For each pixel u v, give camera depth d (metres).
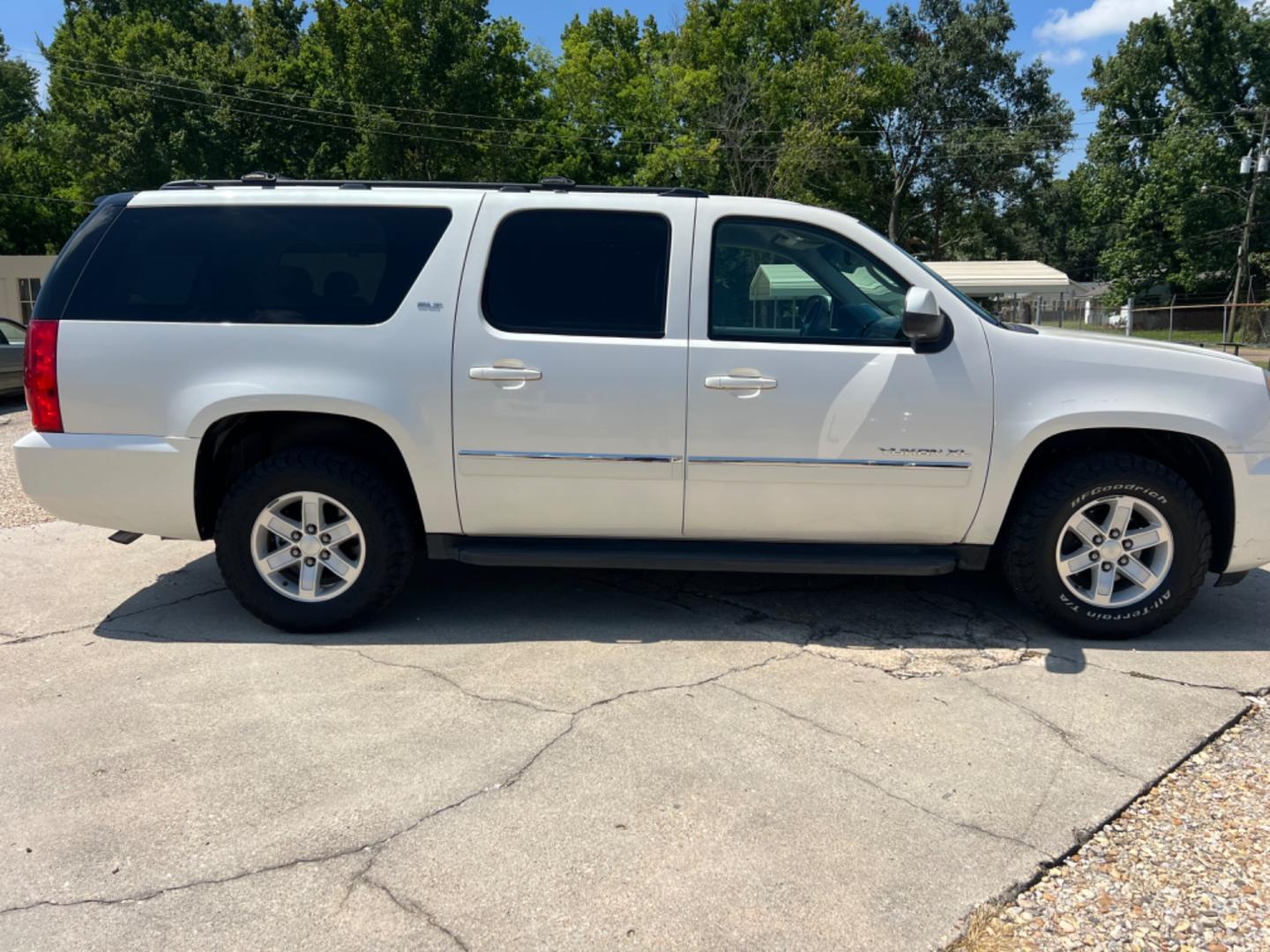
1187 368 3.78
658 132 36.50
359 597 3.95
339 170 33.91
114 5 42.16
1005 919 2.23
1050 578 3.89
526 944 2.11
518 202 3.88
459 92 31.44
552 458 3.80
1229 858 2.46
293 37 41.00
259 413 3.91
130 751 2.98
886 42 45.94
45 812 2.63
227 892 2.29
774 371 3.74
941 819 2.63
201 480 3.90
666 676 3.58
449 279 3.81
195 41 34.66
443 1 30.69
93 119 32.03
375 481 3.87
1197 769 2.93
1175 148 44.44
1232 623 4.25
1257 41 44.78
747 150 36.06
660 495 3.86
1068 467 3.81
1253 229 43.19
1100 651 3.87
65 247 3.94
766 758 2.96
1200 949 2.12
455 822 2.59
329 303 3.83
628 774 2.86
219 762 2.92
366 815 2.62
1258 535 3.85
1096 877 2.39
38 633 4.05
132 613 4.31
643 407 3.76
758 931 2.16
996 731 3.16
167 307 3.83
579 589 4.65
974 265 40.62
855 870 2.39
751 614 4.30
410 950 2.09
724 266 3.86
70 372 3.80
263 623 4.13
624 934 2.15
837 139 34.91
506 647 3.88
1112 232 51.56
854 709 3.31
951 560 3.89
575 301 3.83
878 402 3.74
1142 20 47.38
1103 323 47.50
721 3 40.53
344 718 3.21
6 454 8.93
